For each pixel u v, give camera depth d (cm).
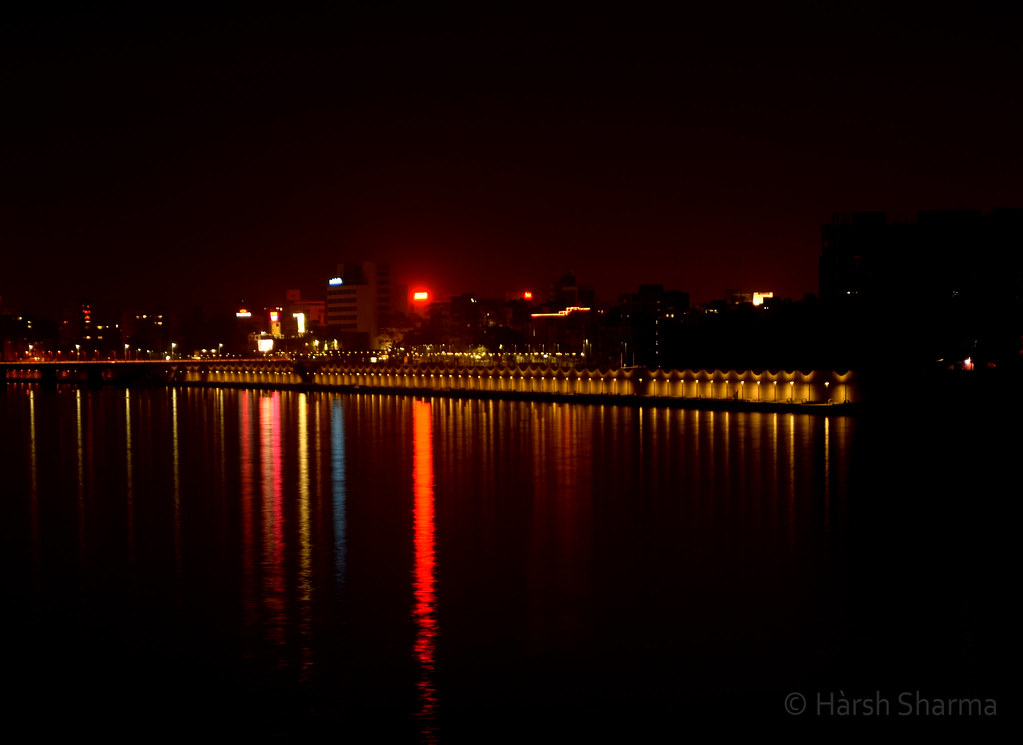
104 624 4619
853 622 4556
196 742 3366
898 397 15562
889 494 8144
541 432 13662
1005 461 10194
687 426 14175
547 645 4275
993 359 17562
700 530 6675
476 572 5538
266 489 8719
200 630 4519
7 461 11062
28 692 3791
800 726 3466
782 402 16650
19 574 5572
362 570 5609
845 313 18950
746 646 4250
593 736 3400
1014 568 5553
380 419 16588
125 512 7575
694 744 3341
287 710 3616
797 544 6216
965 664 4019
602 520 7062
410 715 3569
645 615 4691
